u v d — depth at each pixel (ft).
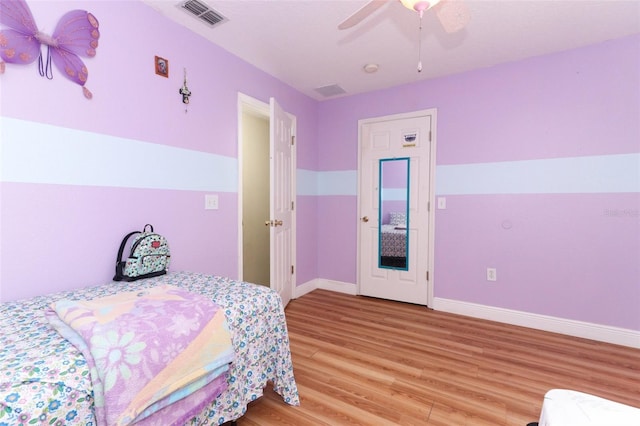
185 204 7.12
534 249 8.50
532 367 6.39
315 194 12.40
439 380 5.91
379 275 11.21
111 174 5.72
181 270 6.97
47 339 3.26
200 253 7.50
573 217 7.99
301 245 11.50
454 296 9.72
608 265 7.63
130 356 3.09
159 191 6.56
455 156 9.59
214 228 7.86
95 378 2.89
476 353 7.00
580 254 7.93
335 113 12.00
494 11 6.31
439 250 9.95
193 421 3.82
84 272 5.38
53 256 4.99
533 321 8.51
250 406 5.17
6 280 4.51
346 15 6.52
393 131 10.76
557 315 8.23
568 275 8.09
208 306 4.14
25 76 4.60
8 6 4.39
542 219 8.38
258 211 13.07
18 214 4.61
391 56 8.40
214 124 7.79
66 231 5.14
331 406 5.15
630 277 7.39
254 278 12.89
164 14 6.52
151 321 3.53
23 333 3.40
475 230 9.32
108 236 5.71
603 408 2.78
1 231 4.45
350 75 9.73
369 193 11.34
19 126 4.56
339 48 7.98
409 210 10.56
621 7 6.15
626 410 2.74
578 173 7.90
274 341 5.12
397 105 10.61
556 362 6.60
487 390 5.59
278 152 9.18
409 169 10.50
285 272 10.07
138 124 6.13
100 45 5.48
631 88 7.28
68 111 5.09
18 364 2.76
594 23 6.75
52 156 4.93
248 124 12.42
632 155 7.30
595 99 7.66
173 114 6.80
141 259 5.73
